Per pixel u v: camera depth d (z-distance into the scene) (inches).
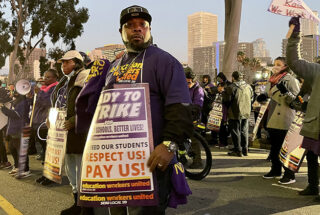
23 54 1255.5
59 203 149.0
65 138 124.0
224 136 302.4
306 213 128.6
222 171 206.4
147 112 66.2
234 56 402.3
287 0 115.6
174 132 64.7
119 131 65.6
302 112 158.7
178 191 70.7
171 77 68.3
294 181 176.4
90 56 153.0
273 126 178.9
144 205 63.7
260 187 167.5
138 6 73.4
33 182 188.4
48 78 199.0
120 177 64.7
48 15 1155.9
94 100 90.5
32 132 206.8
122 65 74.3
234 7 391.5
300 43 125.3
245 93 251.4
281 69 177.9
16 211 138.9
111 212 75.5
